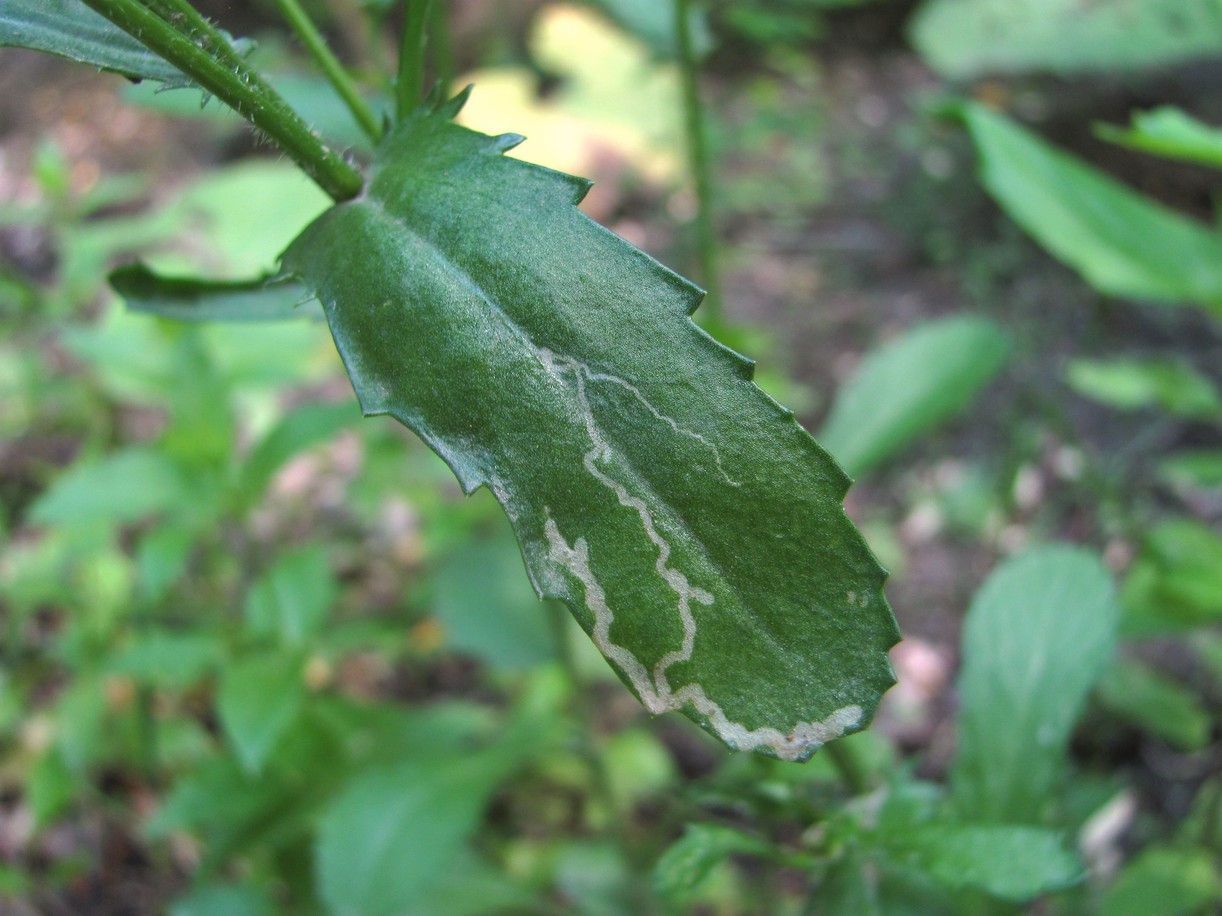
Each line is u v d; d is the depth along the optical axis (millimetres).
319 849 184
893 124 554
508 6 578
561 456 84
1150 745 270
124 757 264
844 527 80
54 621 302
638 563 83
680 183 497
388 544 340
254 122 95
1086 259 220
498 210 89
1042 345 399
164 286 126
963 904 138
